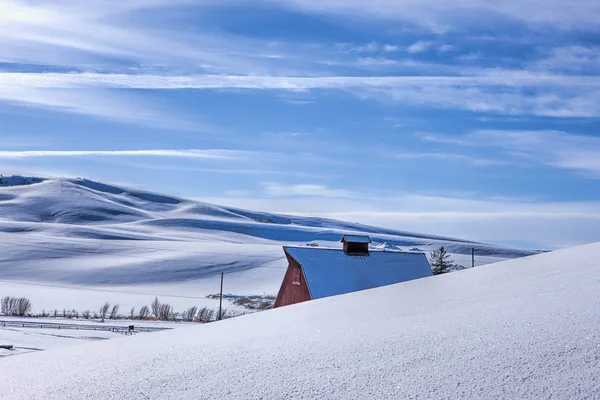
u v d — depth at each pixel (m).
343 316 4.61
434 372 2.52
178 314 50.00
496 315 3.56
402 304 4.88
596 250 6.42
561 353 2.52
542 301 3.81
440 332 3.29
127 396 2.70
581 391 2.10
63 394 2.84
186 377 2.92
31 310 51.53
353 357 2.95
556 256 6.60
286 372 2.80
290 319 4.86
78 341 30.88
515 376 2.33
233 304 56.94
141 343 4.42
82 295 63.41
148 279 75.81
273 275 77.62
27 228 134.50
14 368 3.82
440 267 66.31
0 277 75.06
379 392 2.36
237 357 3.29
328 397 2.37
